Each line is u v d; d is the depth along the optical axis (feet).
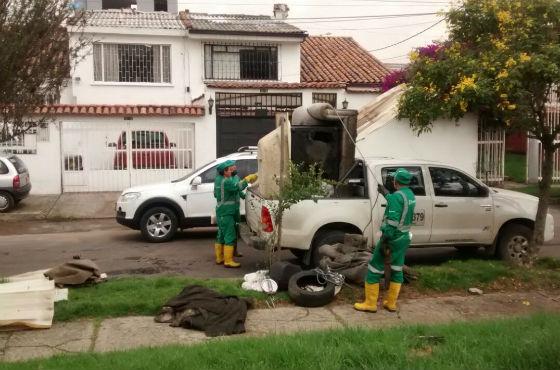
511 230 30.66
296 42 74.43
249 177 31.89
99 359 16.81
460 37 28.81
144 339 19.93
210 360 15.99
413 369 15.03
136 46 71.72
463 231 29.91
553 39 26.02
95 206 55.47
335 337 17.83
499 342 16.70
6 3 21.13
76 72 69.97
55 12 22.72
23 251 37.88
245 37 72.59
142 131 62.54
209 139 64.44
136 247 38.52
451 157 52.65
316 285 25.13
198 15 84.28
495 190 31.55
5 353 18.56
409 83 33.42
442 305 24.00
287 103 69.67
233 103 68.23
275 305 23.82
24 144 60.18
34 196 59.62
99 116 61.11
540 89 26.66
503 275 26.84
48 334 20.38
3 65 20.81
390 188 28.71
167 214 40.09
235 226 32.19
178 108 63.31
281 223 27.07
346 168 29.76
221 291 24.35
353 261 25.77
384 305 23.45
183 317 21.15
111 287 25.25
